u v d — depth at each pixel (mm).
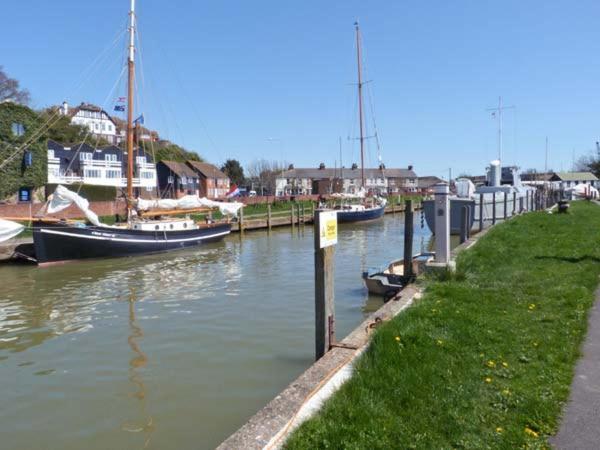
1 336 12094
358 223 50562
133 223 28281
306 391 5461
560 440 4262
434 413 4754
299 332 11523
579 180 107938
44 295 17016
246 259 25344
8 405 8062
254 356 9930
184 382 8742
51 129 73562
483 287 9961
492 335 6875
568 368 5695
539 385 5266
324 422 4680
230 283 18359
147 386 8641
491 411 4762
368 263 22609
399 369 5754
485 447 4148
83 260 25016
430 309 8102
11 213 39250
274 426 4719
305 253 27453
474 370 5691
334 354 6688
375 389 5332
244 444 4410
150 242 27484
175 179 80812
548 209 37375
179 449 6543
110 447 6660
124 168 72375
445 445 4207
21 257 24781
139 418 7441
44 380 9117
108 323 13031
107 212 45875
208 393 8227
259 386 8445
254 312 13586
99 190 60031
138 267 23219
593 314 7785
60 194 24719
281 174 116312
